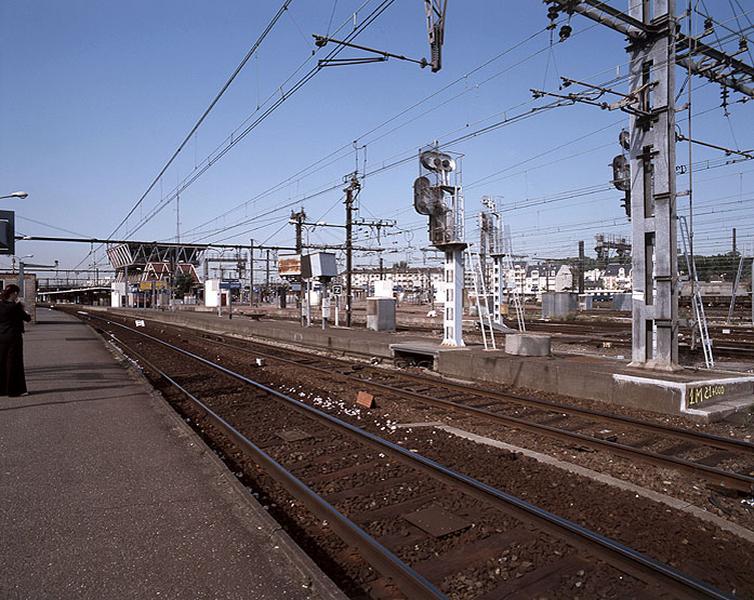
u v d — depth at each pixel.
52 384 12.34
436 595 3.88
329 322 36.06
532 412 10.55
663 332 11.62
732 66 12.61
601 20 10.80
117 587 3.81
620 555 4.41
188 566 4.10
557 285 121.88
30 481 5.95
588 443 8.05
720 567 4.46
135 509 5.18
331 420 9.32
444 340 17.47
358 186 29.50
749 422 9.63
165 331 36.22
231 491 5.65
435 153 16.97
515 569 4.45
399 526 5.29
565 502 5.82
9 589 3.78
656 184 11.59
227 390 13.12
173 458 6.80
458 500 5.87
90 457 6.83
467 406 10.47
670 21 11.26
